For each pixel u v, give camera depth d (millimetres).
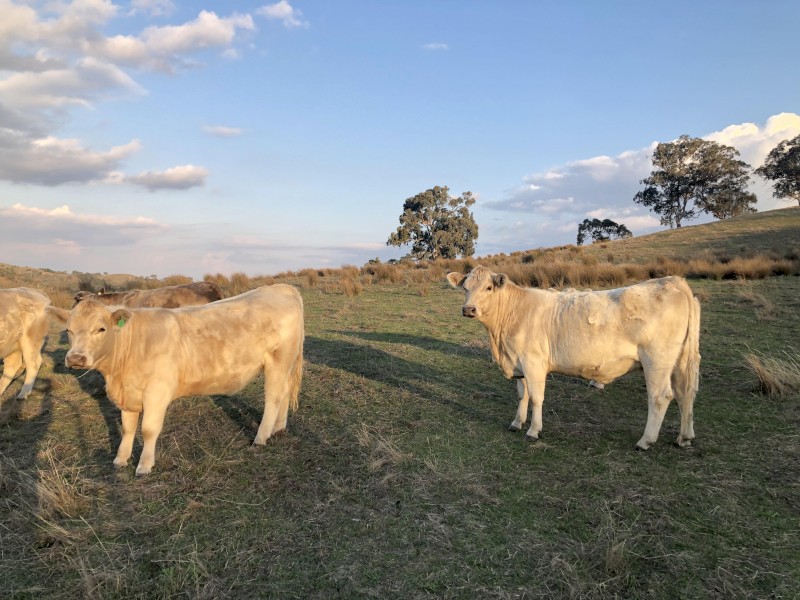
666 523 3725
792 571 3170
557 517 3855
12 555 3480
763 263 16391
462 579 3180
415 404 6508
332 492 4297
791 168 63250
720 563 3268
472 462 4820
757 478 4328
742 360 7586
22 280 20297
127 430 4875
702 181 68375
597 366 5242
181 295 7816
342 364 8367
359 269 23797
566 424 5777
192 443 5418
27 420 6152
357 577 3221
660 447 5043
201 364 4953
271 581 3195
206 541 3625
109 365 4602
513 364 5707
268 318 5387
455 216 70062
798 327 9273
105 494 4301
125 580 3154
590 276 16156
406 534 3672
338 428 5770
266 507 4082
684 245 27750
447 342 9797
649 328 4938
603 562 3283
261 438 5316
